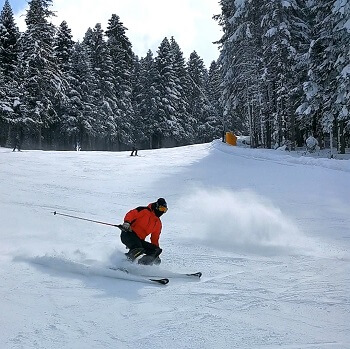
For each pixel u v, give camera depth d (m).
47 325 4.14
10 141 49.03
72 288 5.25
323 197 13.83
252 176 18.64
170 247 7.77
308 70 28.67
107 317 4.39
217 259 6.95
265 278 5.91
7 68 45.16
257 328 4.17
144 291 5.26
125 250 7.07
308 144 29.58
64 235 8.25
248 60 34.22
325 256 7.17
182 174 19.62
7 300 4.73
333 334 4.05
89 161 24.42
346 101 25.31
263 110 34.34
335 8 24.81
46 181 16.52
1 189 13.88
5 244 7.25
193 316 4.46
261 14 33.34
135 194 14.32
